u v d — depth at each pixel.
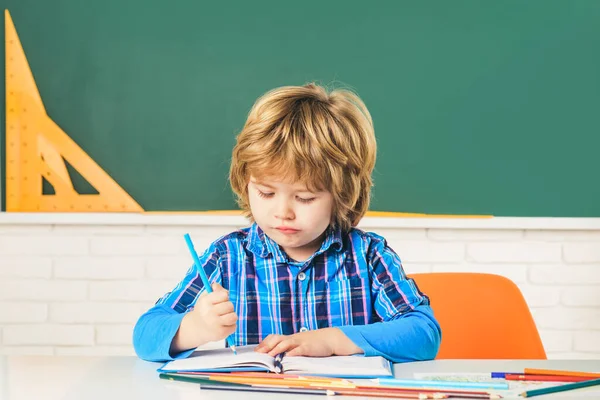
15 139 2.48
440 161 2.46
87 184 2.48
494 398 0.91
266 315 1.34
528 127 2.47
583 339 2.47
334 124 1.26
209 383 0.97
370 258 1.36
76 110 2.48
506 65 2.47
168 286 2.48
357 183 1.31
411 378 1.03
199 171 2.48
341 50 2.47
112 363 1.12
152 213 2.47
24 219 2.46
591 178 2.47
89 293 2.49
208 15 2.48
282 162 1.19
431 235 2.46
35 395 0.94
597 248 2.47
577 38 2.47
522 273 2.47
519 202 2.47
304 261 1.34
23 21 2.48
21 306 2.49
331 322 1.33
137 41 2.48
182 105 2.48
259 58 2.47
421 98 2.46
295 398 0.90
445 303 1.58
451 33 2.47
